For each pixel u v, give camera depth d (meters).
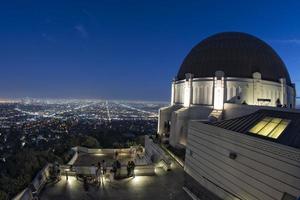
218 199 19.31
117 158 35.75
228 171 18.56
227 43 39.28
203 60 39.31
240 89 35.00
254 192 16.08
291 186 13.66
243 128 20.06
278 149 14.62
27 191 17.73
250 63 37.06
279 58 41.78
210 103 35.91
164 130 43.28
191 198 20.05
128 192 20.62
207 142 21.38
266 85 36.19
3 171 27.67
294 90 42.53
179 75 44.28
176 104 43.50
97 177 21.95
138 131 118.69
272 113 21.34
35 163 27.48
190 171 23.80
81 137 46.31
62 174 23.77
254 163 16.25
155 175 24.95
